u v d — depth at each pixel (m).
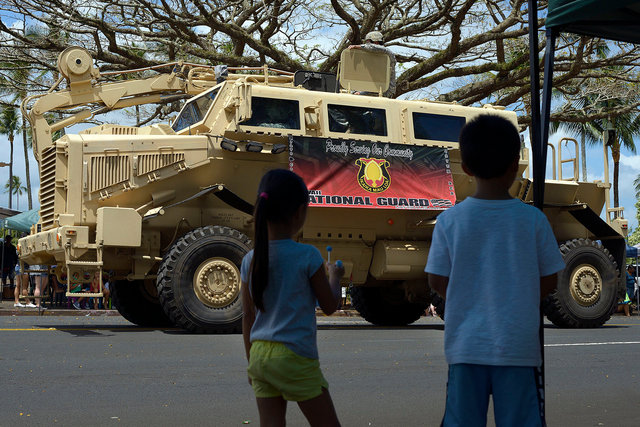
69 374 6.42
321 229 11.49
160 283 9.95
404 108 11.66
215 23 19.88
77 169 10.32
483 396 2.51
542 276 2.59
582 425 4.62
